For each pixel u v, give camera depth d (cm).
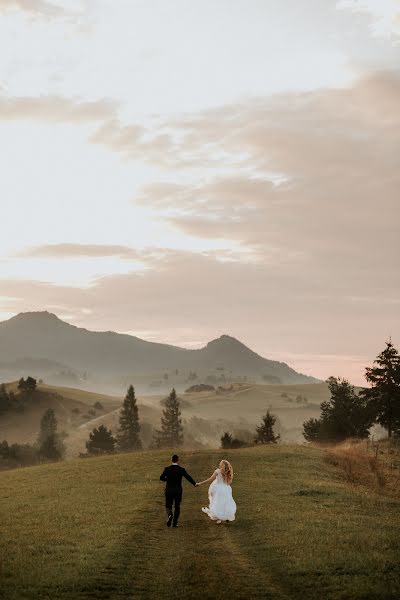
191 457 3866
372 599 1148
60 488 2775
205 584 1286
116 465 3559
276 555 1496
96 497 2467
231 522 1936
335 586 1228
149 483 2816
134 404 17350
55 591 1234
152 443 18038
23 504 2378
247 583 1287
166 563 1470
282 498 2361
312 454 4034
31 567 1412
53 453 12938
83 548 1585
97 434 12912
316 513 2008
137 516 2045
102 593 1228
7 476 3488
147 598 1202
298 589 1236
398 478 3222
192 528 1864
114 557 1501
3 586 1268
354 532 1695
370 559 1393
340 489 2594
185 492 2677
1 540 1725
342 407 7562
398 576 1277
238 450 4372
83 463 3816
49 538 1714
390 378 6788
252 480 2859
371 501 2322
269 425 10006
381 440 5691
